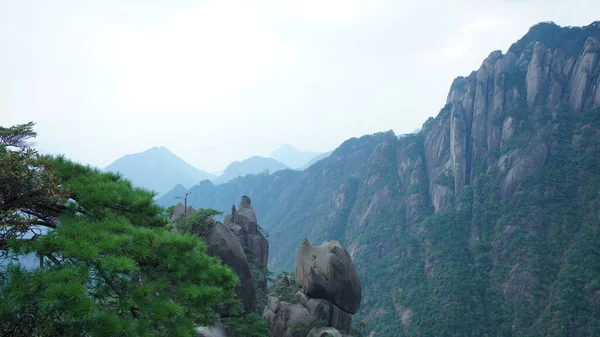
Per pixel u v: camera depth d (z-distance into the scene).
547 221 124.44
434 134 192.12
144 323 7.31
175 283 9.03
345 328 37.19
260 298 44.41
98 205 8.96
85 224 8.17
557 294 103.38
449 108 192.75
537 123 151.38
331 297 36.53
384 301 133.62
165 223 10.32
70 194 8.72
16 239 7.00
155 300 7.99
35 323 6.56
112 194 9.16
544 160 139.38
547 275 111.56
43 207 8.44
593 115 141.50
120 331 6.84
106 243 7.48
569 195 128.25
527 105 158.88
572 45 173.12
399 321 122.44
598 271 102.50
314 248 39.56
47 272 6.68
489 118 164.00
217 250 29.81
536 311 104.56
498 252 127.19
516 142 149.38
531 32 188.62
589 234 113.75
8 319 6.39
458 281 120.56
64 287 6.32
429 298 122.25
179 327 8.07
